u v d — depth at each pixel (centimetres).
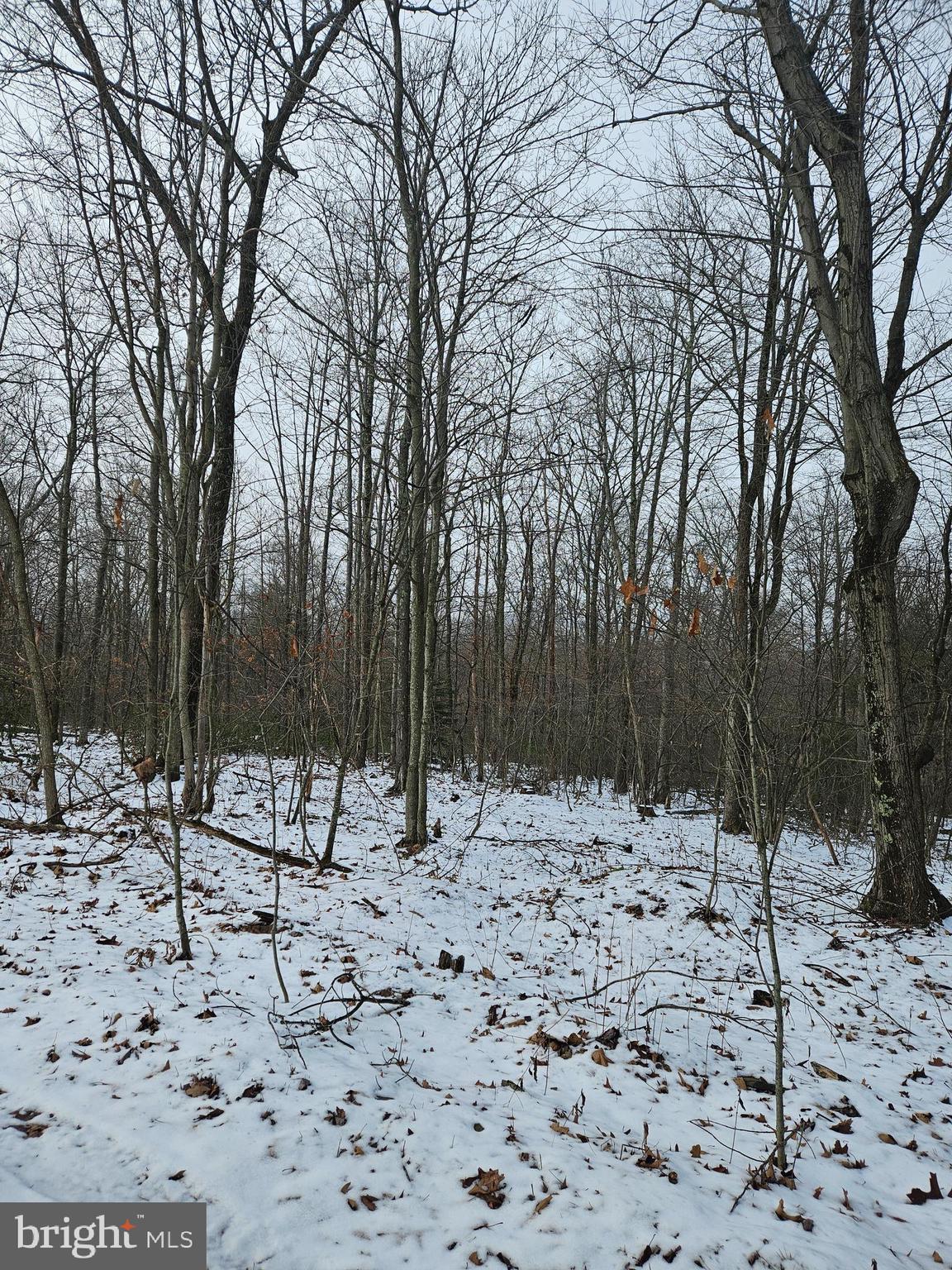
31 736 1554
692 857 1024
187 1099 328
